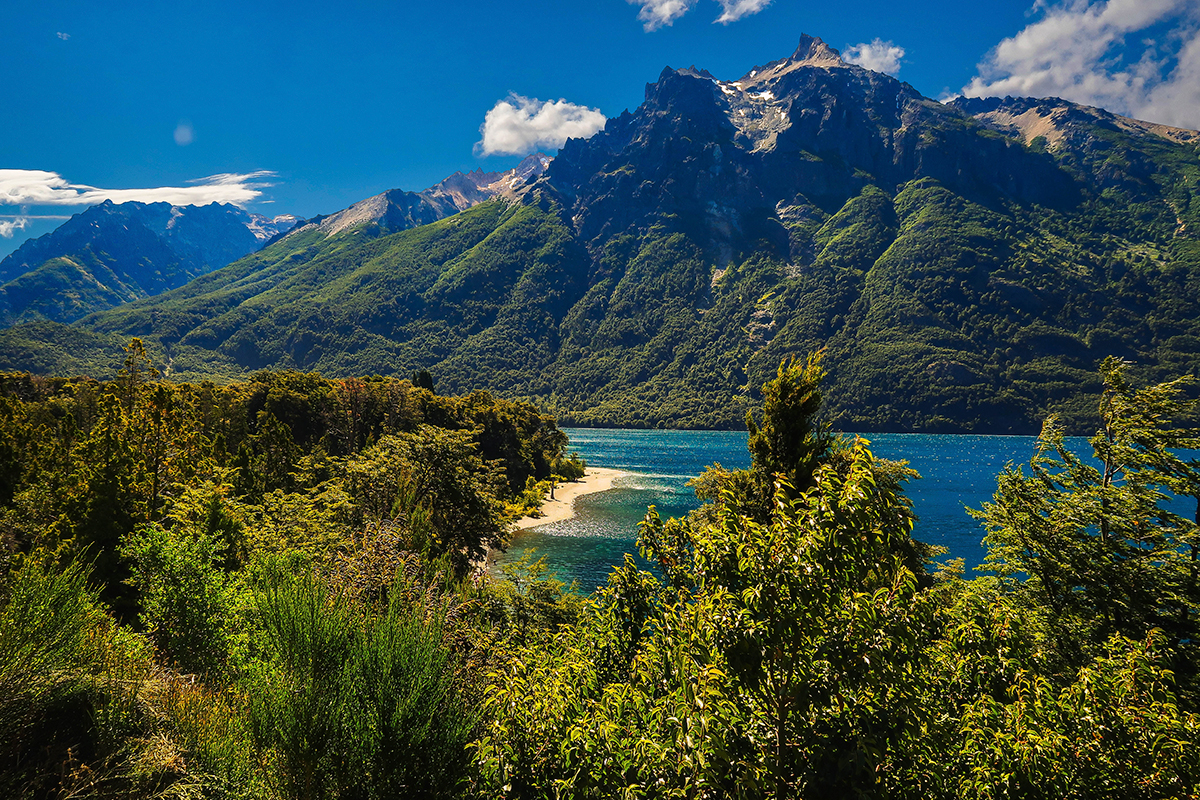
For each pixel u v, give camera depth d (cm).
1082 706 712
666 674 734
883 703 606
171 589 1413
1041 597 2075
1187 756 670
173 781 734
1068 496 2067
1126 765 677
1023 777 639
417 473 3381
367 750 763
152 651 1237
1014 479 2167
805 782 575
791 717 602
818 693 584
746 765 568
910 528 622
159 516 3080
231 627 1365
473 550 3541
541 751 671
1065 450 2156
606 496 10238
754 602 582
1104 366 2091
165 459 4197
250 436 7088
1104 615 1873
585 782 634
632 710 730
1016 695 721
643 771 633
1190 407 1956
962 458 17725
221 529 2620
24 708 714
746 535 627
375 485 3291
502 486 7956
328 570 1408
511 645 1405
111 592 2198
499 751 677
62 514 2766
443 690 832
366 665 813
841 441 1753
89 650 865
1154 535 1908
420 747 777
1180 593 1784
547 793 651
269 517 3725
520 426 12012
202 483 3725
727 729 605
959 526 7750
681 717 609
